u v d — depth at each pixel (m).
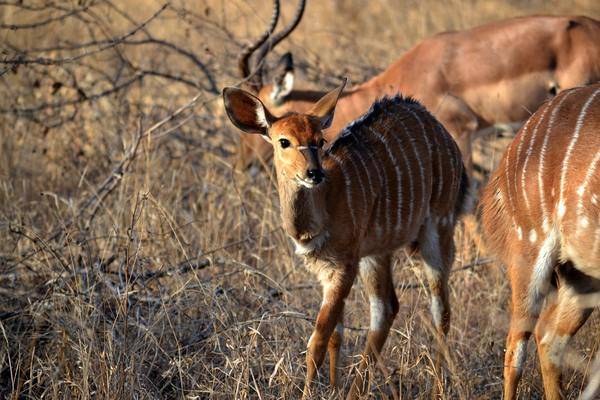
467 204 10.22
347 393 8.66
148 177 10.84
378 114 9.36
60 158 13.27
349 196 8.52
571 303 7.76
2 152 13.33
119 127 13.45
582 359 8.02
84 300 8.68
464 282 10.20
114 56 14.99
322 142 8.49
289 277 10.23
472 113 12.54
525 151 7.80
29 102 14.45
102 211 10.89
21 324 8.89
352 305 9.80
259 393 7.45
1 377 8.41
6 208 10.99
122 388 7.52
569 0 19.80
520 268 7.75
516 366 7.66
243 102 8.84
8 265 9.71
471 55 12.42
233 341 7.97
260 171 12.98
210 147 13.84
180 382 8.24
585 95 7.73
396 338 9.30
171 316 8.77
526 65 12.35
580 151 7.37
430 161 9.44
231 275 9.77
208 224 10.84
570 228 7.37
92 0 13.34
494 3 19.80
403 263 10.75
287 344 8.47
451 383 8.23
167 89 15.07
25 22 16.23
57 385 7.51
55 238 10.08
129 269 9.34
